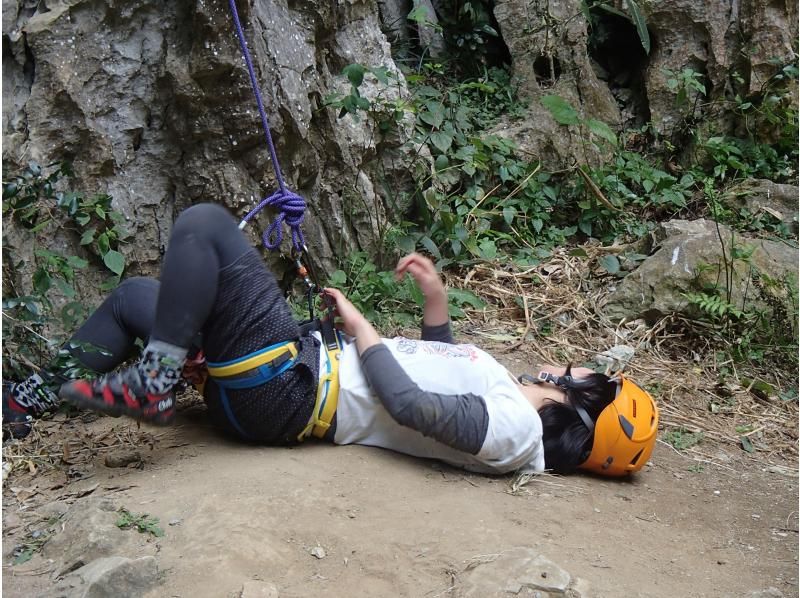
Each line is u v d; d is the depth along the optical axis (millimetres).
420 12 5215
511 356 4266
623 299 4777
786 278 4777
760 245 5027
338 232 4539
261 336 2818
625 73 6688
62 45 3594
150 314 3059
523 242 5371
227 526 2387
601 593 2279
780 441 3902
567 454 3059
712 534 2873
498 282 4961
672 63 6305
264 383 2828
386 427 2969
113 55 3738
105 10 3686
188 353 2939
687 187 5996
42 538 2428
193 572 2219
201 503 2510
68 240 3650
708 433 3887
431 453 2977
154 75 3805
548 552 2463
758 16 6074
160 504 2514
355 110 4191
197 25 3701
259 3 4020
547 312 4734
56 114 3615
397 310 4445
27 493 2705
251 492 2580
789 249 5066
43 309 3383
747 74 6160
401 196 4926
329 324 3014
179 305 2672
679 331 4664
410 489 2768
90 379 2729
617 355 4395
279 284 4312
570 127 5852
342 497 2631
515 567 2268
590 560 2473
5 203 3361
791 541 2885
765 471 3594
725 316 4574
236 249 2787
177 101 3822
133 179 3857
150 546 2318
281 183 3133
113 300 3131
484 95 5941
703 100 6289
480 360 2969
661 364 4430
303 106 4152
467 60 6113
